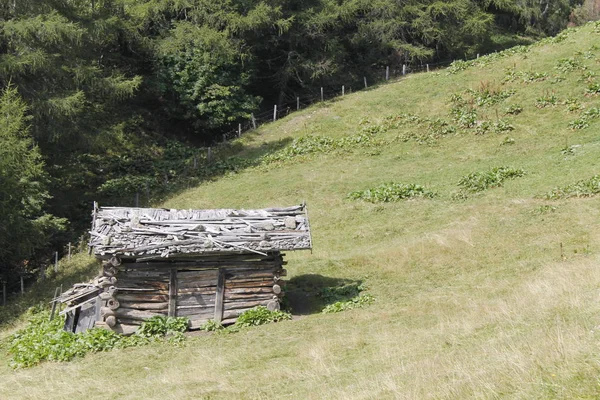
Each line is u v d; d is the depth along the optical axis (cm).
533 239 2455
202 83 4531
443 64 5672
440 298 2078
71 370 1756
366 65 5625
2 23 3241
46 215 2988
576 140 3453
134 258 2023
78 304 2098
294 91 5350
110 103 4578
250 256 2111
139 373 1689
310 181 3538
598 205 2627
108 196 3819
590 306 1527
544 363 1104
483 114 3975
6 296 3002
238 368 1617
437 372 1244
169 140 4697
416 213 2988
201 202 3491
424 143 3834
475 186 3122
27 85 3347
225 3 4656
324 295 2294
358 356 1573
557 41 4656
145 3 4716
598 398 938
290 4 5072
